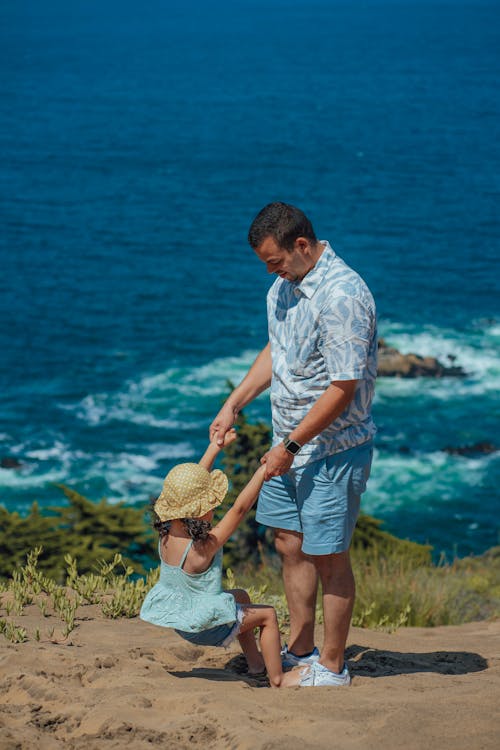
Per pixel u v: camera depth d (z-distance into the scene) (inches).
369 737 138.8
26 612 237.5
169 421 1887.3
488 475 1620.3
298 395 180.5
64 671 182.2
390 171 5398.6
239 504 175.5
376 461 1662.2
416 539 1414.9
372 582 351.6
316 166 5561.0
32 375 2148.1
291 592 197.3
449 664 218.7
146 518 851.4
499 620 346.6
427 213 4303.6
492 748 132.8
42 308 2741.1
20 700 167.6
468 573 484.7
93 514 836.6
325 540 181.3
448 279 3134.8
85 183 5022.1
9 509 1517.0
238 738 137.3
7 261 3353.8
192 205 4485.7
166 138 6678.2
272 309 185.0
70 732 150.7
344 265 176.1
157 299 2856.8
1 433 1798.7
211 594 176.7
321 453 179.3
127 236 3794.3
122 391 2050.9
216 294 2920.8
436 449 1718.8
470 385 2041.1
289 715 153.2
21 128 7096.5
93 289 2979.8
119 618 238.8
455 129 6998.0
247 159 5812.0
